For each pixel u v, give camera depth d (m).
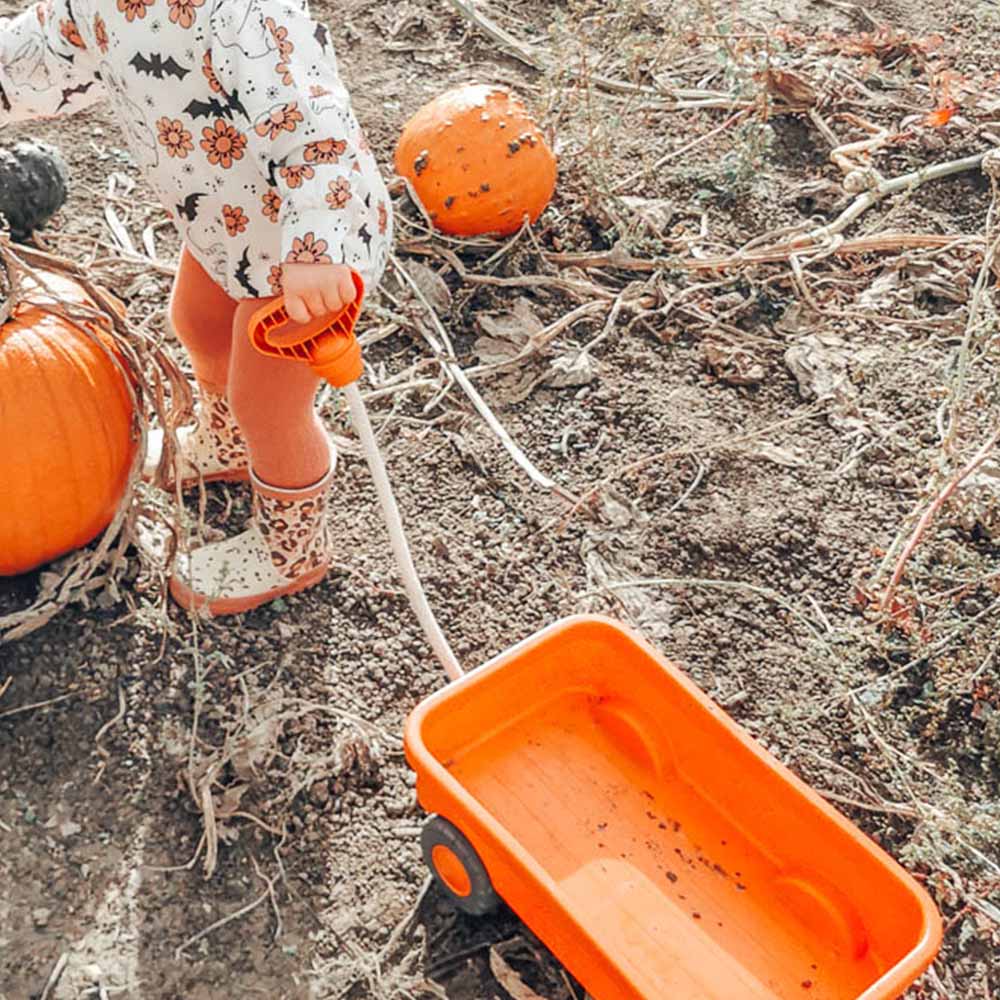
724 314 2.02
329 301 1.22
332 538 1.71
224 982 1.34
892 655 1.65
